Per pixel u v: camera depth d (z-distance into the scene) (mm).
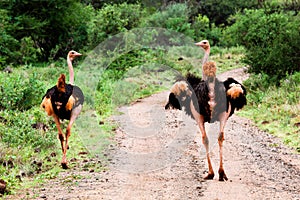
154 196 22266
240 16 90312
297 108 45625
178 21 106438
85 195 22438
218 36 121000
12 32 78250
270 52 58906
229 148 33594
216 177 25844
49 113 27891
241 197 22062
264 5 97438
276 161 30094
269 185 24375
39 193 22906
